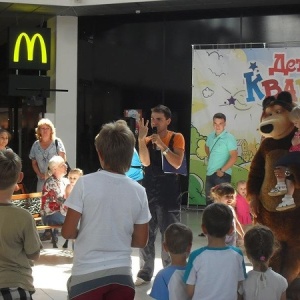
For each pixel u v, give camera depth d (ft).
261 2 41.47
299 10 42.63
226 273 14.15
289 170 18.57
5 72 54.85
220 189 21.18
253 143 40.24
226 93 40.65
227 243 20.63
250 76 40.22
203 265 14.12
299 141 18.43
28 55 36.17
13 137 51.55
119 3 40.88
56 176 28.73
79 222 12.39
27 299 12.92
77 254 12.25
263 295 14.85
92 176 12.41
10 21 46.75
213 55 40.75
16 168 13.09
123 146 12.51
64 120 44.83
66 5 41.01
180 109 45.16
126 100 46.14
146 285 23.35
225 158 33.24
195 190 41.60
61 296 22.20
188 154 45.19
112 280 12.01
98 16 45.80
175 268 14.98
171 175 22.99
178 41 45.09
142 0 40.37
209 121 41.01
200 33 44.62
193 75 41.14
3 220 12.80
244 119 40.40
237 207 25.66
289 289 18.80
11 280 12.76
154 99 45.68
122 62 46.09
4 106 54.65
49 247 30.99
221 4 42.11
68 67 44.83
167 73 45.37
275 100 18.69
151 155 23.00
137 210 12.50
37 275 25.29
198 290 14.15
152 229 23.24
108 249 12.16
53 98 45.11
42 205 28.78
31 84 35.24
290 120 18.42
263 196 19.06
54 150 32.99
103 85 46.24
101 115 46.29
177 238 14.93
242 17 43.75
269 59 39.86
